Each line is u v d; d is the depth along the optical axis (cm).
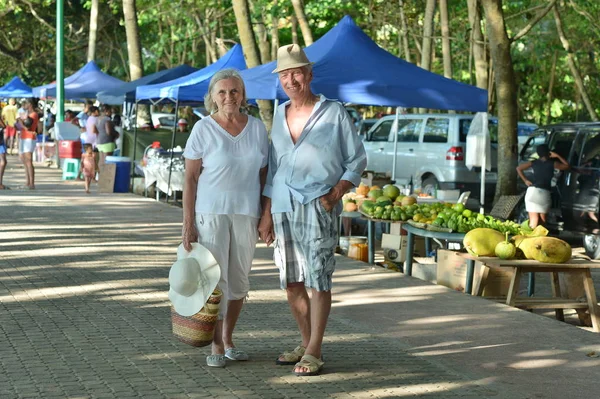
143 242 1352
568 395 640
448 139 2036
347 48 1484
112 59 5603
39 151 3384
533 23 1758
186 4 3888
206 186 671
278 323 832
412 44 3900
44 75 5950
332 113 667
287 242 673
